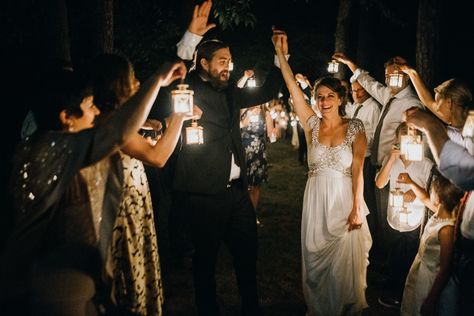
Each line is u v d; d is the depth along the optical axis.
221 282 5.61
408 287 3.92
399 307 4.97
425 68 7.12
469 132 2.74
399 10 15.16
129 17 9.44
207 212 4.34
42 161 2.42
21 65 6.25
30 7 6.68
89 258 2.59
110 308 2.81
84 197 2.58
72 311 2.57
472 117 2.72
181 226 6.05
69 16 7.77
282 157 15.09
